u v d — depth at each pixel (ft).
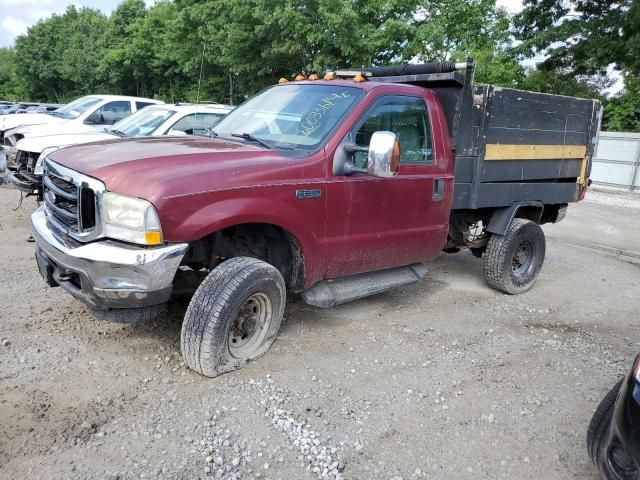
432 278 21.83
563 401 12.51
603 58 67.62
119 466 9.33
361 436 10.68
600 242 32.17
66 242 11.73
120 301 11.01
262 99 16.44
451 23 64.49
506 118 18.01
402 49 61.00
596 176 63.21
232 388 11.96
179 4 89.76
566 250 29.22
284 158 13.00
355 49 59.41
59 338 13.67
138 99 38.19
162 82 133.59
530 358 14.73
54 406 10.85
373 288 15.53
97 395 11.35
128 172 11.23
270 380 12.42
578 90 83.46
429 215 16.30
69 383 11.71
